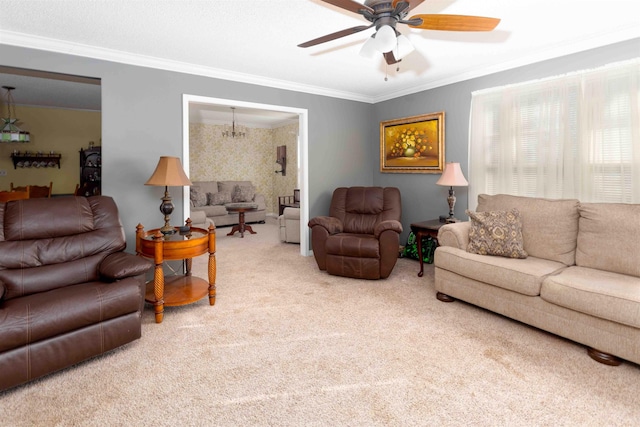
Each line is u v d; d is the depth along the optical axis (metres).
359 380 1.89
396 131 4.82
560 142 3.22
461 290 2.86
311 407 1.68
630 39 2.79
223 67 3.71
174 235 2.96
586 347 2.22
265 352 2.19
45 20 2.57
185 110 3.64
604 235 2.49
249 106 4.09
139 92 3.39
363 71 3.86
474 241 2.89
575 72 3.10
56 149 6.56
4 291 2.02
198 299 2.78
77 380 1.90
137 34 2.82
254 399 1.74
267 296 3.17
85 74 3.12
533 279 2.34
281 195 8.90
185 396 1.77
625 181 2.86
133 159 3.39
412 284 3.51
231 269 4.09
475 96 3.88
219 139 8.30
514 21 2.62
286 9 2.39
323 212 4.84
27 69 2.91
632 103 2.79
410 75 4.02
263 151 9.00
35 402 1.72
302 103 4.54
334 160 4.89
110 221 2.68
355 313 2.78
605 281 2.15
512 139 3.56
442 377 1.91
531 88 3.40
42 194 5.06
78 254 2.44
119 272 2.22
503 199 3.16
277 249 5.21
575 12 2.48
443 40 2.99
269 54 3.29
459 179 3.70
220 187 7.98
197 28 2.70
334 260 3.70
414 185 4.68
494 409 1.65
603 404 1.68
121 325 2.14
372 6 1.86
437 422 1.57
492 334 2.41
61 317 1.87
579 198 3.11
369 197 4.28
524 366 2.01
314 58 3.41
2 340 1.69
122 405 1.70
